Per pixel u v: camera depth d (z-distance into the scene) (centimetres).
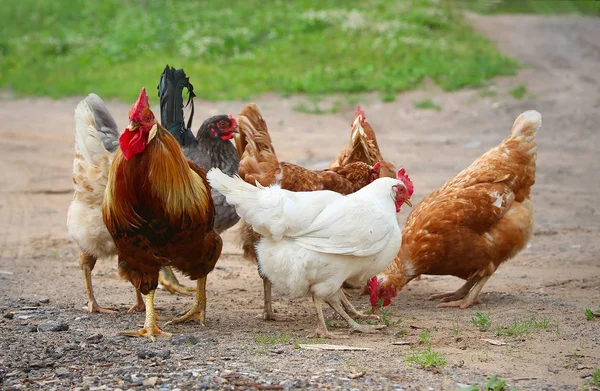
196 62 2645
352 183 819
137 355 615
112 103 2277
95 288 903
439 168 1616
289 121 2061
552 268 1000
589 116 1995
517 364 602
